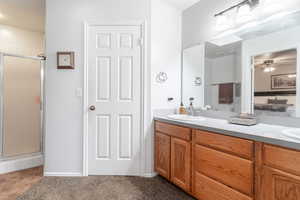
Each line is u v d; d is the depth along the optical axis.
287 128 1.32
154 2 2.19
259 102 1.59
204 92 2.12
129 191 1.77
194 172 1.56
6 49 3.08
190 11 2.32
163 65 2.27
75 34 2.12
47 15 2.11
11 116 2.70
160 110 2.22
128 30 2.15
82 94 2.12
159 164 2.04
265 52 1.55
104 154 2.14
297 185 0.91
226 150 1.29
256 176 1.10
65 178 2.05
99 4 2.13
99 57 2.15
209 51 2.06
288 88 1.40
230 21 1.83
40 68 2.79
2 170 2.20
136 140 2.15
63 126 2.11
